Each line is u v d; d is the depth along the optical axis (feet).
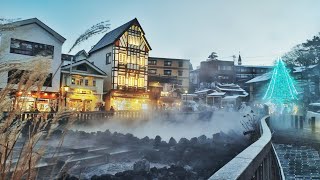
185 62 197.47
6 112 4.08
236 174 7.09
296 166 32.76
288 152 41.16
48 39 90.84
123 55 131.13
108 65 132.05
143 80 137.39
